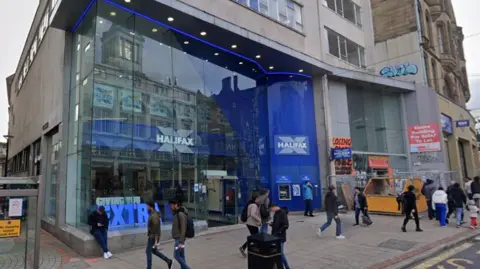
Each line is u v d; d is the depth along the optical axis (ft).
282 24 57.52
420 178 56.18
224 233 39.01
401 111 77.36
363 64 80.02
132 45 40.37
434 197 40.98
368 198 53.21
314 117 62.54
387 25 84.07
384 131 73.92
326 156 60.75
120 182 36.70
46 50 55.52
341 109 65.87
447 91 100.27
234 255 28.12
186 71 46.50
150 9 39.93
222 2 48.26
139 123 39.68
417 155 74.79
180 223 22.11
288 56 54.08
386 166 71.67
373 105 73.82
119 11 39.37
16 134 86.12
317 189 59.41
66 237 36.17
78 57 41.45
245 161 53.52
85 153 36.42
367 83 69.67
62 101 42.52
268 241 18.45
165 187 40.70
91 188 34.45
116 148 37.09
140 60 40.98
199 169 45.21
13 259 24.39
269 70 59.77
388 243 30.99
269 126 58.70
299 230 38.99
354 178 60.39
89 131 35.96
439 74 91.76
